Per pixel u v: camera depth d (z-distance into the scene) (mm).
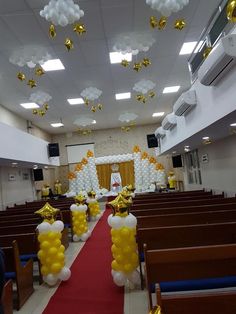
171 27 6227
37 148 10938
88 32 6066
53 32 3811
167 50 7371
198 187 10906
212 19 5039
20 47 6316
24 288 3775
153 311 1314
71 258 5648
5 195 10305
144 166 15250
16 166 11258
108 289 3992
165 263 2693
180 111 6906
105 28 5965
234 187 7406
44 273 4262
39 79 8492
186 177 12672
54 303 3682
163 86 10328
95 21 5680
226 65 4039
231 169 7535
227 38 3646
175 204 6488
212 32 5156
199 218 4562
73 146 18031
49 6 3520
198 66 6066
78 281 4371
